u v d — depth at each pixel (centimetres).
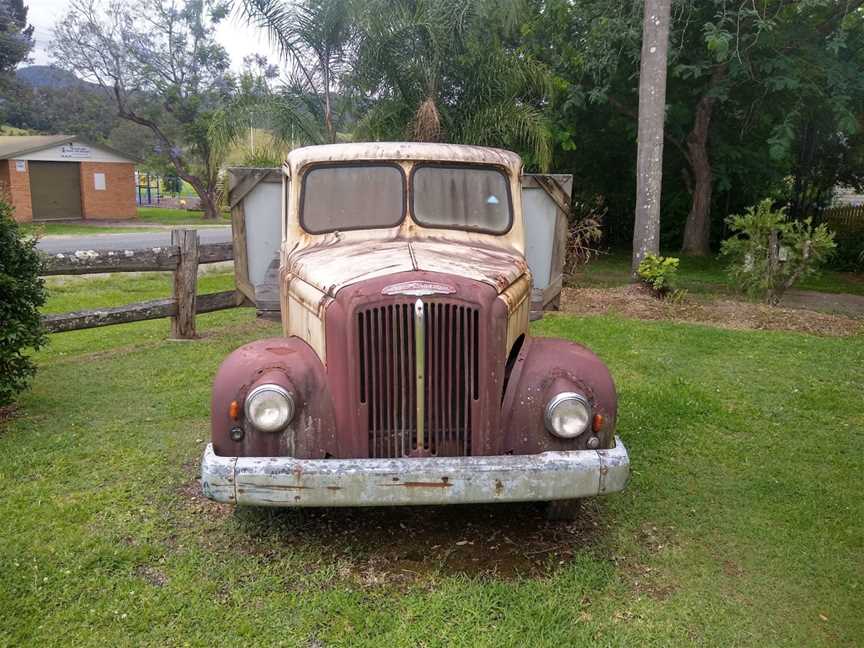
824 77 1473
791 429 569
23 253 592
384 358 353
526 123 1252
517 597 339
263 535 397
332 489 331
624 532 406
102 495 440
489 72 1242
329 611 327
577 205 1644
